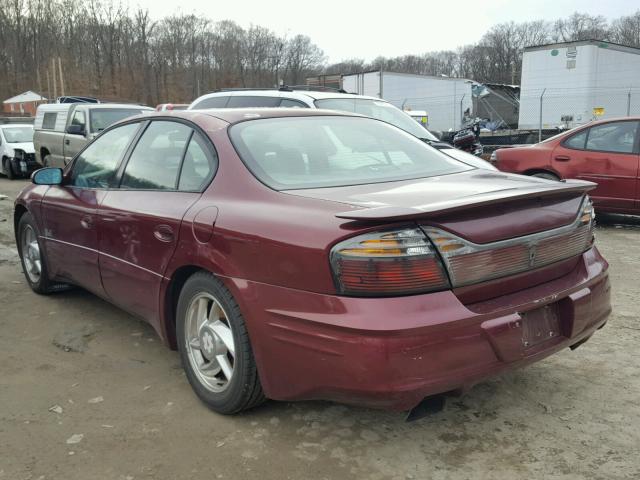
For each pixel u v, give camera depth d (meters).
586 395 3.33
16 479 2.63
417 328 2.38
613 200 7.82
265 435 2.97
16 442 2.92
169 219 3.28
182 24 64.06
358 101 8.23
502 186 2.98
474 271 2.56
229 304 2.93
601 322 3.13
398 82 26.84
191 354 3.29
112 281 3.91
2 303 4.99
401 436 2.95
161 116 3.87
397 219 2.41
